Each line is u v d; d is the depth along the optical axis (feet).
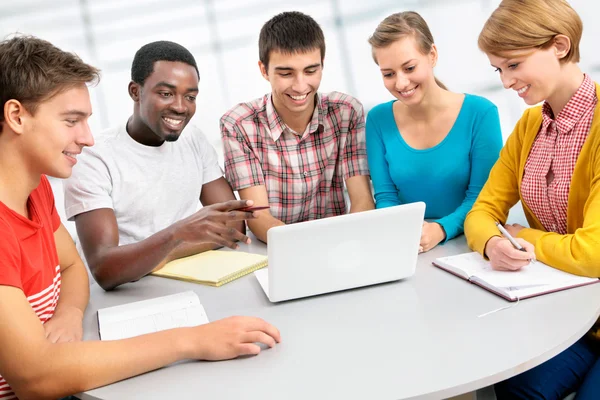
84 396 3.57
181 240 4.91
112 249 5.36
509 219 10.05
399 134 6.89
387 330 4.03
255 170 6.98
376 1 13.14
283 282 4.54
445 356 3.61
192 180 6.77
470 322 4.04
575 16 4.85
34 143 3.90
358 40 13.42
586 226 4.65
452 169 6.68
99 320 4.49
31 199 4.34
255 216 4.76
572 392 4.58
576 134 5.04
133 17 13.73
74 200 5.98
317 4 13.41
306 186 7.16
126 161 6.37
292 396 3.31
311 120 7.00
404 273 4.86
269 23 6.50
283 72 6.33
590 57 12.17
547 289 4.42
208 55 13.82
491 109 6.60
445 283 4.80
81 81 3.97
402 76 6.24
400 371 3.48
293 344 3.94
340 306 4.52
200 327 3.88
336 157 7.25
